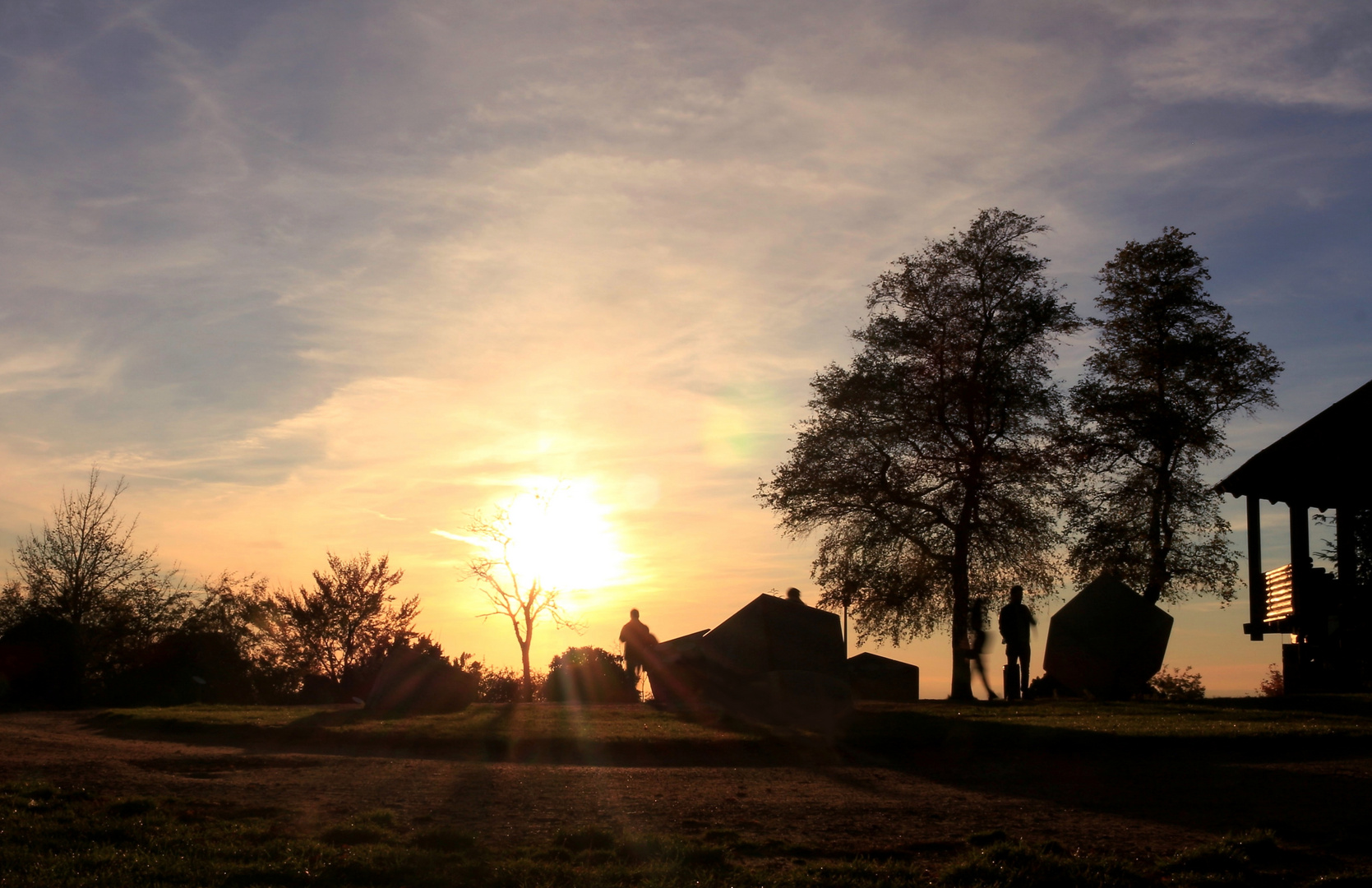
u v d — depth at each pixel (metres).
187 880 7.59
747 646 21.23
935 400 29.09
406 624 42.09
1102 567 32.22
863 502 29.11
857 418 29.41
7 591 34.12
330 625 40.62
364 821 9.56
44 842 8.47
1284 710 18.23
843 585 29.72
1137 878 7.86
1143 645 23.12
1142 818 9.98
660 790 11.68
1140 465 33.12
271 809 10.28
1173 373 32.94
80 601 33.97
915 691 34.06
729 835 9.30
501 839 9.25
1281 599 27.14
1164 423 32.00
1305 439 24.78
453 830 9.20
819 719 17.31
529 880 7.81
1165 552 32.59
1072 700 22.44
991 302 29.73
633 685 28.56
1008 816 10.18
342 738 15.78
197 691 30.95
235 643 37.31
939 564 28.84
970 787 11.88
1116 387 33.31
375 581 41.94
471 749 15.01
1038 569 29.61
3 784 10.70
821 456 29.53
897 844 9.09
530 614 38.91
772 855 8.74
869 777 12.65
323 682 36.19
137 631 34.44
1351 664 23.61
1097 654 23.23
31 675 26.34
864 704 23.05
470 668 33.22
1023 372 29.42
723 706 19.36
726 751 14.74
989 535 28.56
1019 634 23.92
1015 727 15.88
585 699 28.31
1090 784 11.79
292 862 8.06
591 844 8.93
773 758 14.22
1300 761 12.87
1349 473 24.97
